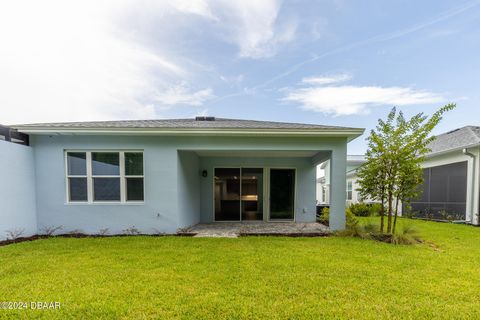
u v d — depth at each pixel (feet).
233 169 34.09
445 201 36.17
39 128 22.03
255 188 34.12
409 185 20.59
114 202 23.62
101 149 23.58
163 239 20.72
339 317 8.95
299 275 12.69
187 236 22.44
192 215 29.71
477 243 20.04
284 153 29.73
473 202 31.83
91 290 10.96
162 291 10.85
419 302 9.96
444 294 10.66
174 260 15.07
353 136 24.07
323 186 80.28
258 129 23.09
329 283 11.75
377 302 10.00
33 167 22.91
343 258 15.52
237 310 9.36
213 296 10.42
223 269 13.48
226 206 33.94
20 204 21.36
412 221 34.91
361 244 19.11
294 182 34.06
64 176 23.31
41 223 23.07
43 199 23.16
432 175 38.81
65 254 16.30
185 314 9.11
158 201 23.80
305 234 23.03
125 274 12.78
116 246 18.31
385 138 21.02
